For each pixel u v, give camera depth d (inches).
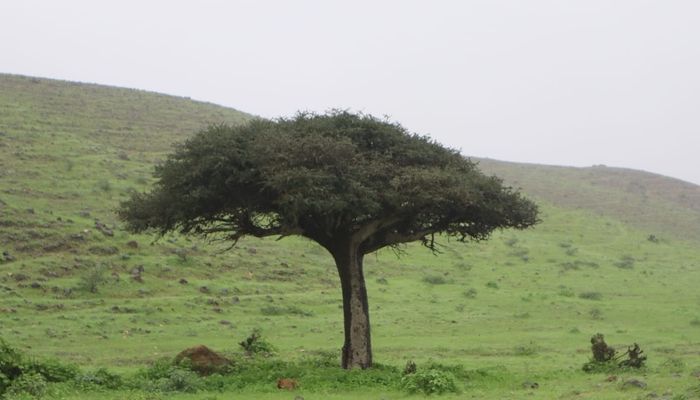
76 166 2126.0
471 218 824.3
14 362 629.6
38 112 2738.7
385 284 1678.2
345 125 834.2
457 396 622.2
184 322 1204.5
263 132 778.8
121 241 1610.5
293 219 756.0
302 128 804.6
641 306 1515.7
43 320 1129.4
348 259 797.9
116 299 1315.2
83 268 1430.9
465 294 1587.1
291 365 783.7
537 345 1099.9
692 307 1523.1
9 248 1451.8
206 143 754.8
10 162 2007.9
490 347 1079.0
